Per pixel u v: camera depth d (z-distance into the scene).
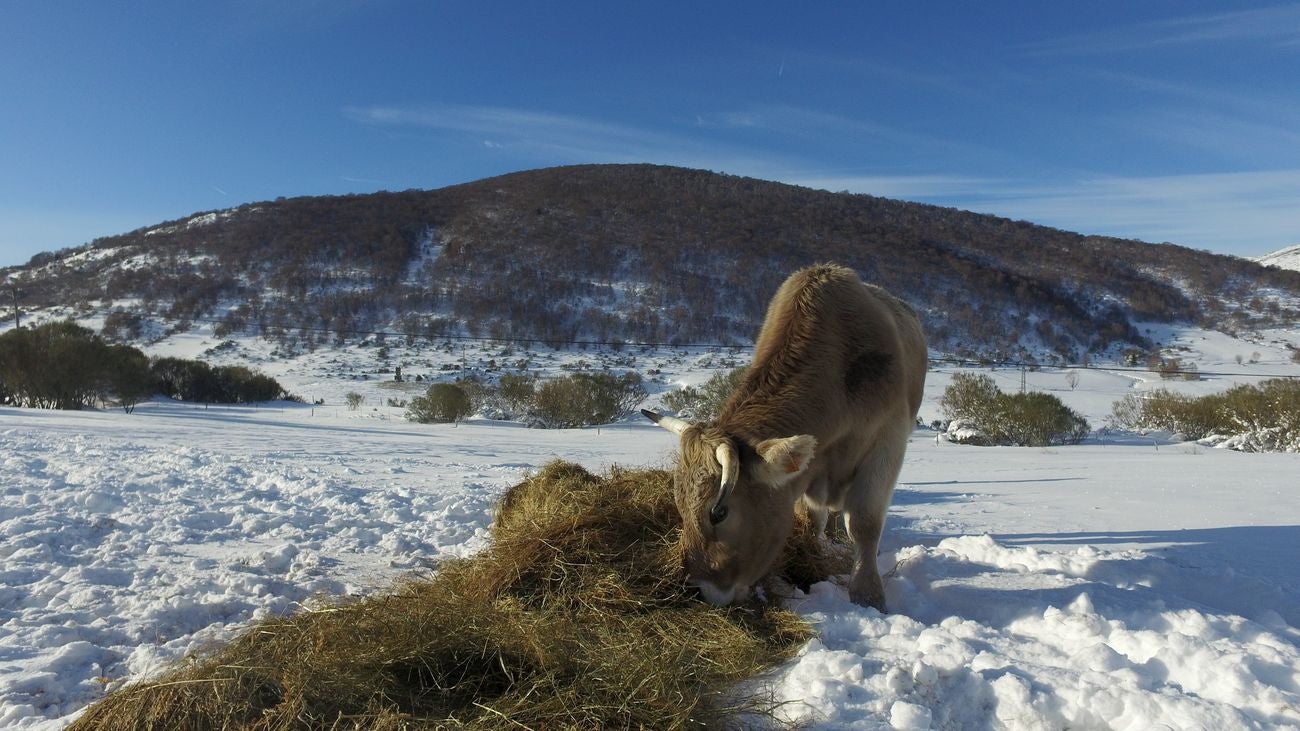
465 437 23.42
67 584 4.99
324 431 23.06
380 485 9.75
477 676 3.51
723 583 4.31
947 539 6.14
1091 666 3.56
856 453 5.10
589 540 4.83
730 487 4.08
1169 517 8.16
